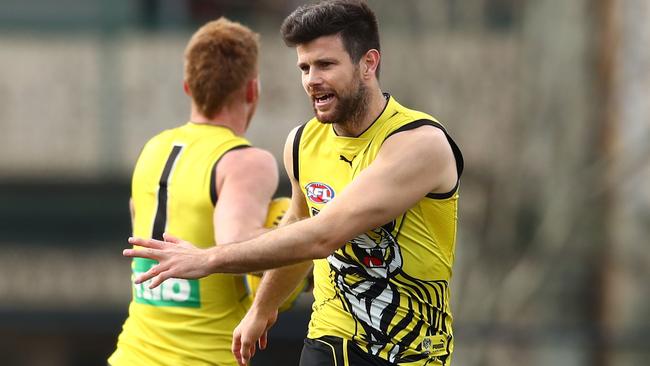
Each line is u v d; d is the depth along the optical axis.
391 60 43.66
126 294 46.72
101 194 47.16
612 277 44.16
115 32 47.59
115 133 47.31
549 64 44.09
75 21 47.56
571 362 41.09
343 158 14.87
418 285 15.06
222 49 17.86
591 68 44.16
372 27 14.40
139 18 47.91
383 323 15.11
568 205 43.59
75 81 47.31
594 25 44.22
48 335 46.56
